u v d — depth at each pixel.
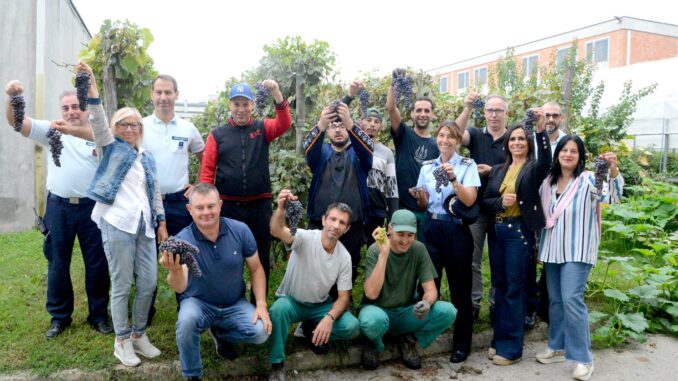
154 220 3.81
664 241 6.77
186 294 3.61
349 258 3.95
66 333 4.08
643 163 11.66
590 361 3.89
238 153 4.19
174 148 4.31
